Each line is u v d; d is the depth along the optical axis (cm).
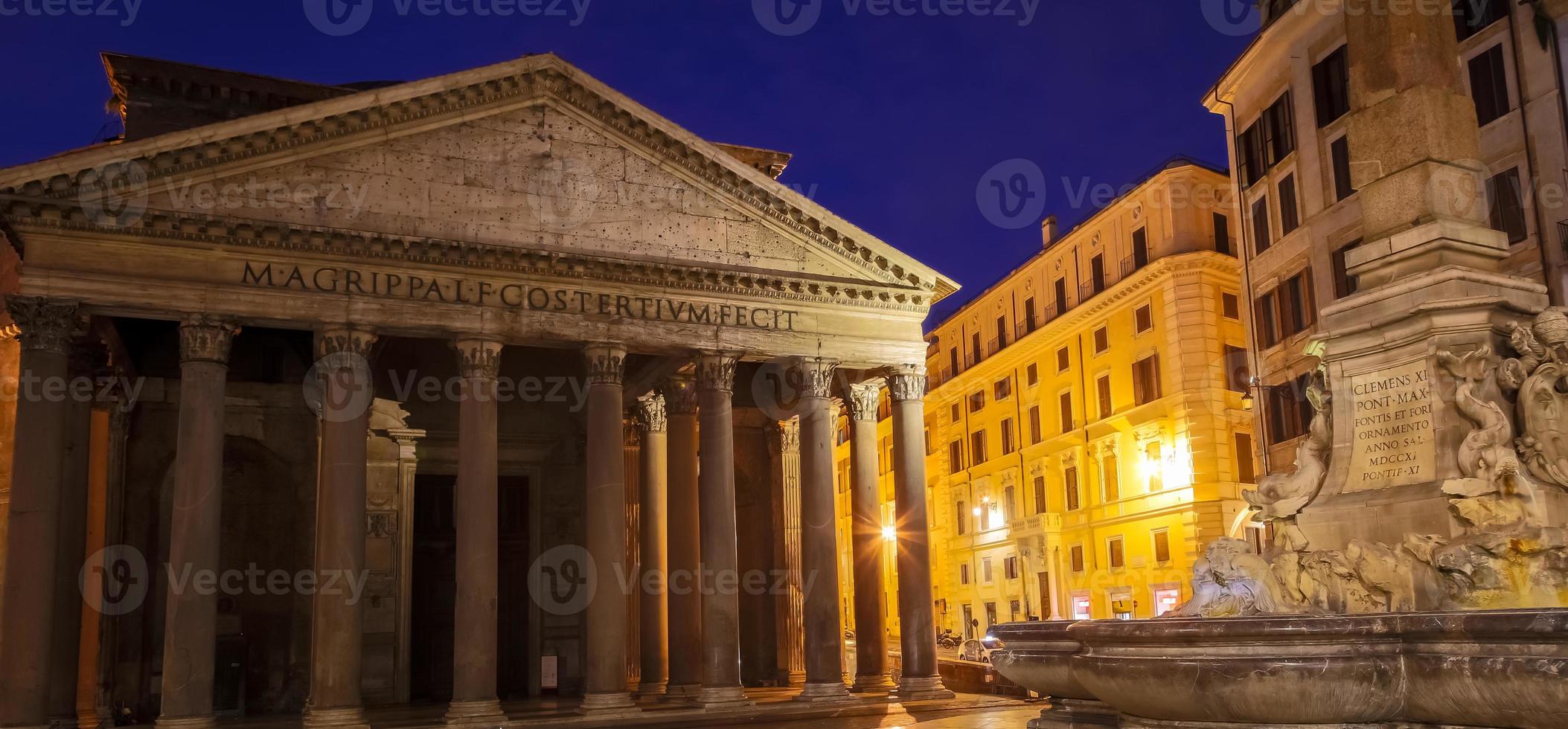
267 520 3300
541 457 3716
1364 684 686
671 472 3238
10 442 3278
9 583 2300
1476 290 927
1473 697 652
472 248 2758
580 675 3628
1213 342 4381
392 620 3316
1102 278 4947
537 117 2958
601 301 2906
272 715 3117
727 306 3038
